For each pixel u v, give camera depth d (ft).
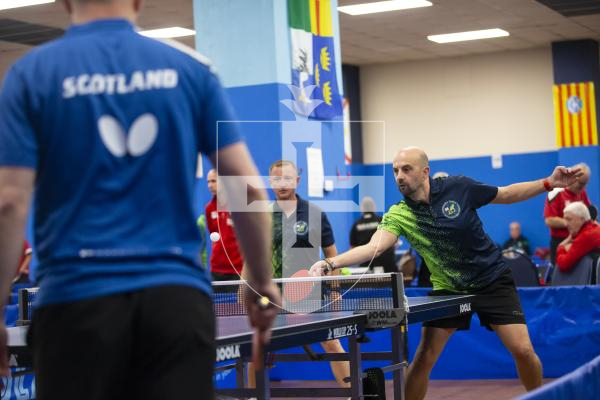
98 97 5.57
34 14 42.01
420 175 15.53
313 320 10.90
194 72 5.85
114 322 5.37
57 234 5.52
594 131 54.13
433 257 15.87
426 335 15.80
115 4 5.87
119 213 5.52
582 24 49.75
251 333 9.37
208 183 22.70
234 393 13.65
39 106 5.55
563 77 54.85
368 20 47.52
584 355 22.65
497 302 15.62
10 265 5.50
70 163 5.52
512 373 23.45
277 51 24.32
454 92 59.67
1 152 5.47
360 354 13.79
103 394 5.44
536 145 57.36
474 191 15.62
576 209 24.16
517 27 50.34
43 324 5.51
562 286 24.17
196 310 5.58
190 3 41.34
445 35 52.06
